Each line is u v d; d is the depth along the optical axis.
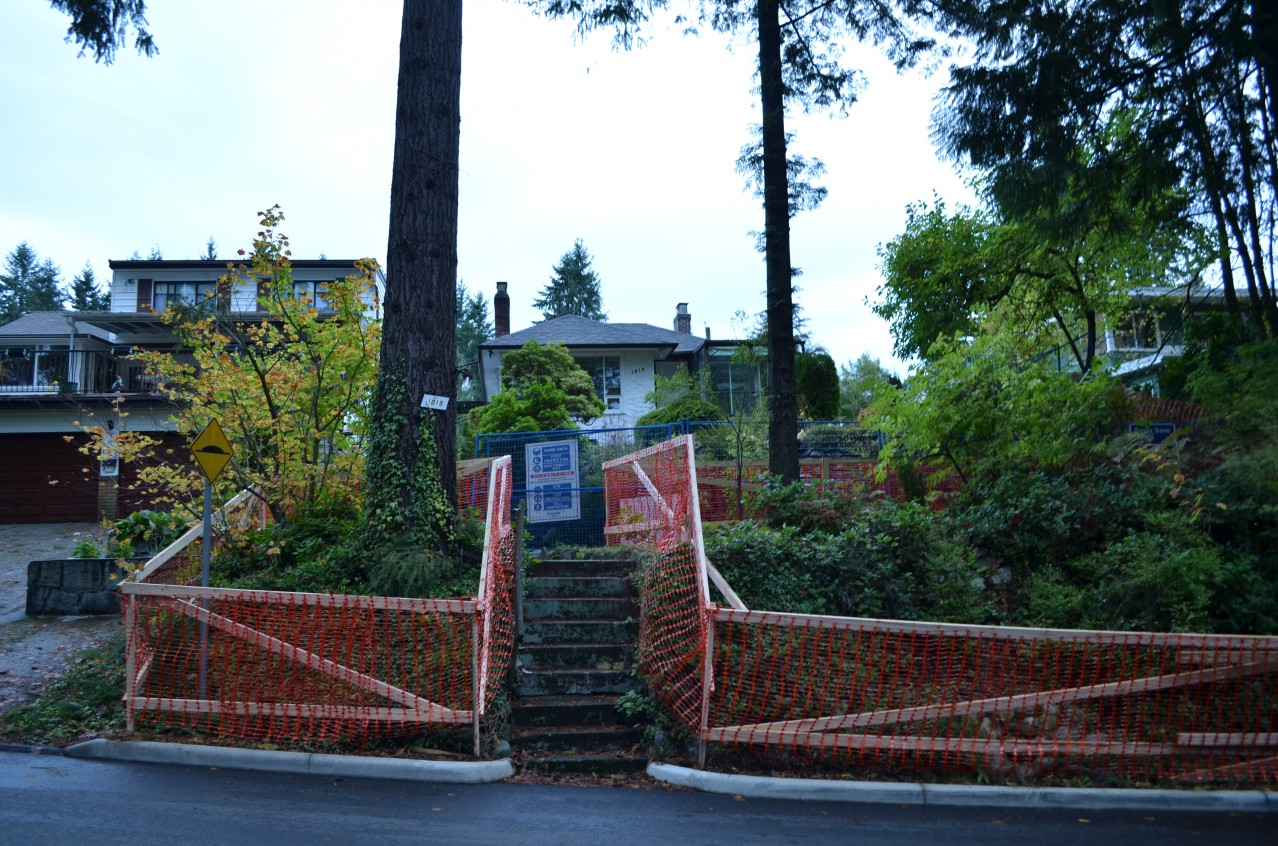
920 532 9.53
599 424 27.66
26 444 23.58
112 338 29.11
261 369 10.22
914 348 20.73
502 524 9.44
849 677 7.00
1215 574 8.52
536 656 8.26
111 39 10.46
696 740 6.84
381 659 6.99
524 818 5.62
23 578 13.62
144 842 4.92
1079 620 8.89
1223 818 6.14
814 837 5.49
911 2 12.29
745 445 16.22
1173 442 10.91
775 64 12.74
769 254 12.66
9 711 7.15
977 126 11.59
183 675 7.03
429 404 9.48
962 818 5.98
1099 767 6.73
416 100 9.94
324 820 5.41
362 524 9.67
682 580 8.09
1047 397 11.12
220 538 9.71
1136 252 17.14
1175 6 10.48
